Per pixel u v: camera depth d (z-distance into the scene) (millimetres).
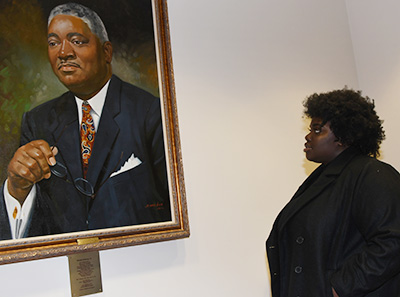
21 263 1694
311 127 1772
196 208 2117
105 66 1958
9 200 1667
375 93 2750
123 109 1968
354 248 1530
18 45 1781
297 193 1803
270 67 2512
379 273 1384
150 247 1962
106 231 1814
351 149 1691
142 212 1920
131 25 2055
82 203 1804
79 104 1877
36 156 1745
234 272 2156
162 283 1955
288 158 2455
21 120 1740
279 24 2604
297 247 1609
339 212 1569
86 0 1955
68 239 1729
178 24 2260
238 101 2357
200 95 2246
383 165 1575
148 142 1999
